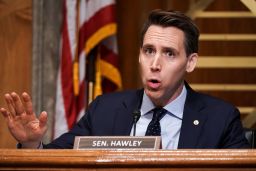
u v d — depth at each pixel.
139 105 6.05
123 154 3.70
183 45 5.70
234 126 5.88
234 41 10.20
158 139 4.49
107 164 3.68
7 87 9.77
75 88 9.30
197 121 5.84
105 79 9.72
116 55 9.66
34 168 3.75
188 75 10.21
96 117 6.16
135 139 4.55
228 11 10.22
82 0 9.47
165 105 5.87
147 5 10.23
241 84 10.15
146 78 5.65
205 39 10.23
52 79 9.77
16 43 9.83
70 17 9.45
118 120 6.04
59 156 3.72
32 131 4.97
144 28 5.80
